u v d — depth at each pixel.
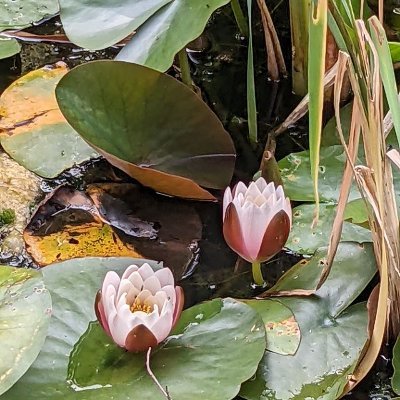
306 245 1.23
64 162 1.34
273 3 1.62
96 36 1.32
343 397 1.12
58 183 1.32
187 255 1.25
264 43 1.57
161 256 1.24
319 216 1.25
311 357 1.11
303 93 1.48
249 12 1.28
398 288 1.13
